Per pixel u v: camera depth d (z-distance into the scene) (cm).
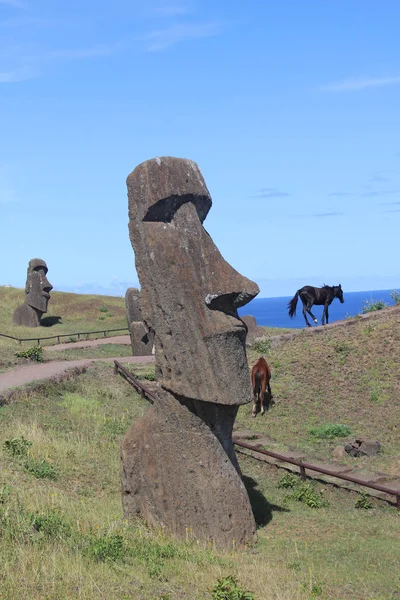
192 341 1079
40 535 896
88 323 4872
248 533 1090
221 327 1076
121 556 891
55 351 3167
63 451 1506
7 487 1111
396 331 2555
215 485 1078
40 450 1458
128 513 1112
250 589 830
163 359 1105
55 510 1023
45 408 1922
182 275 1084
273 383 2317
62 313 5109
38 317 4666
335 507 1421
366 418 2000
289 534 1188
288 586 862
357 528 1238
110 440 1727
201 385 1074
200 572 877
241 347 1102
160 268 1091
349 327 2798
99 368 2506
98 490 1320
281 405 2158
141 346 3167
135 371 2528
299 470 1633
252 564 962
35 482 1234
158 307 1098
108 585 775
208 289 1081
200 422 1093
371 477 1535
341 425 1916
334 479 1564
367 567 998
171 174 1098
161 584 814
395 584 916
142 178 1100
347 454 1728
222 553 1033
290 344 2736
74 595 736
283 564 991
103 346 3500
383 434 1872
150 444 1109
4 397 1880
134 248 1123
